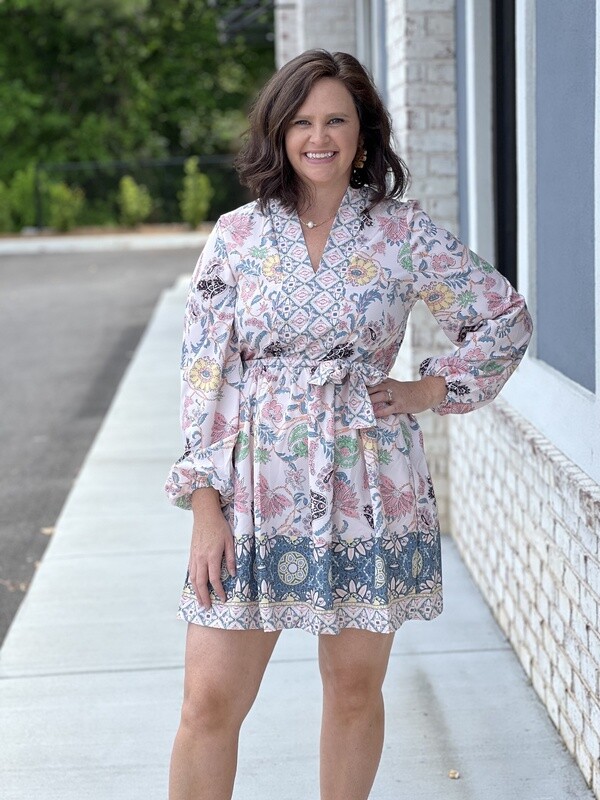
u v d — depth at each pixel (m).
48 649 3.90
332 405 2.24
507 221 4.20
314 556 2.25
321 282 2.23
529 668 3.53
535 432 3.35
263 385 2.26
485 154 4.27
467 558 4.55
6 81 29.77
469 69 4.26
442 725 3.28
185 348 2.31
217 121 31.52
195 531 2.28
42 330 12.51
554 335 3.19
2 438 7.53
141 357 10.12
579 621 2.89
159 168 28.47
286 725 3.30
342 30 7.84
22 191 26.97
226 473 2.26
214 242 2.30
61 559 4.86
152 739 3.24
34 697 3.53
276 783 2.98
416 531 2.32
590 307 2.80
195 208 27.06
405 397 2.29
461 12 4.45
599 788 2.80
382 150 2.35
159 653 3.85
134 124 30.23
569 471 2.91
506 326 2.30
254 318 2.24
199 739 2.30
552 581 3.17
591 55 2.67
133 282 17.08
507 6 4.04
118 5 28.53
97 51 29.88
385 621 2.25
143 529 5.25
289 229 2.27
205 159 28.59
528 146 3.30
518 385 3.56
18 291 16.33
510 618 3.79
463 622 4.03
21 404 8.63
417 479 2.34
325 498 2.23
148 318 13.23
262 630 2.30
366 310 2.23
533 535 3.37
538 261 3.33
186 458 2.28
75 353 10.92
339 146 2.24
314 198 2.30
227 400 2.30
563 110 2.95
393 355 2.36
